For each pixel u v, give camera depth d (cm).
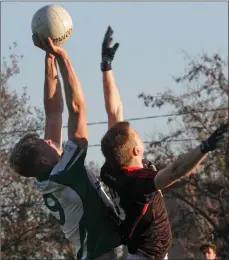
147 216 881
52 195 941
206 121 5769
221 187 5650
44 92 1025
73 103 932
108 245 928
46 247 5981
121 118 1058
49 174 945
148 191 856
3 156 5456
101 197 938
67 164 918
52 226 5847
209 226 5909
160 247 894
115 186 890
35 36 981
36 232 5891
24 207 5812
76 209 929
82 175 926
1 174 5488
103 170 916
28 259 5934
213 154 5447
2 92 5550
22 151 951
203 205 5922
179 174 810
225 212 5641
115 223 927
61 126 1022
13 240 5881
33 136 973
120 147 884
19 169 955
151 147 5719
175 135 5753
